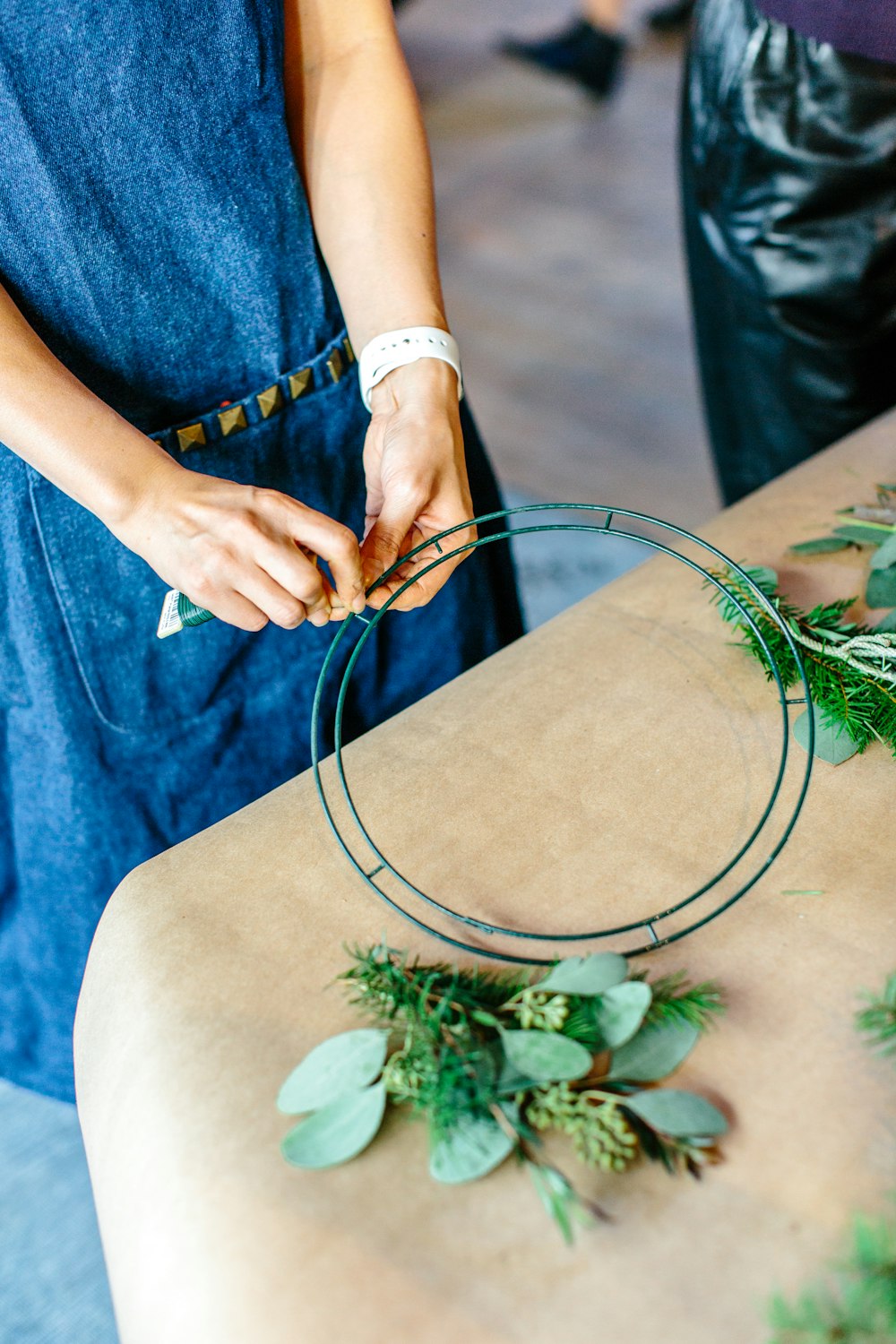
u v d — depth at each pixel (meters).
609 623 0.71
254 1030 0.48
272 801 0.60
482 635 1.03
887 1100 0.45
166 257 0.75
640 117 3.44
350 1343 0.38
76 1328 0.98
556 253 2.84
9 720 0.87
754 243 1.18
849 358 1.21
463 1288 0.39
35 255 0.70
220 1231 0.41
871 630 0.66
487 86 3.65
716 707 0.64
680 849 0.56
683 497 2.04
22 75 0.64
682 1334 0.38
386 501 0.67
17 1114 1.15
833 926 0.52
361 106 0.81
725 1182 0.42
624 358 2.45
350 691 0.98
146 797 0.91
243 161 0.74
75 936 0.97
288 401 0.84
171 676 0.86
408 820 0.58
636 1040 0.47
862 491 0.81
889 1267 0.37
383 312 0.77
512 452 2.19
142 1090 0.47
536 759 0.62
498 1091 0.44
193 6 0.67
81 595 0.79
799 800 0.54
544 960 0.51
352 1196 0.42
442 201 3.10
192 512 0.59
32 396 0.63
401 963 0.50
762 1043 0.47
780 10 1.05
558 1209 0.39
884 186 1.09
